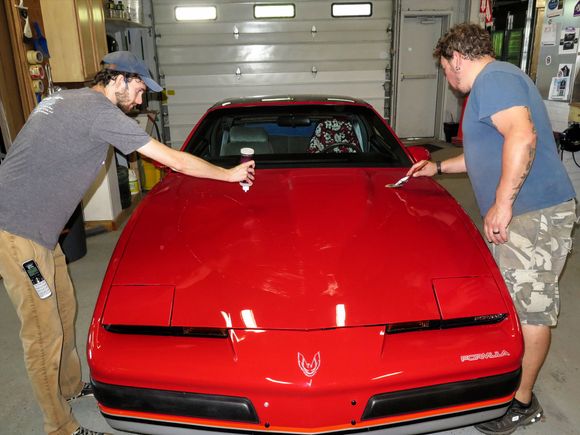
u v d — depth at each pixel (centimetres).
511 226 180
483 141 178
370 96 731
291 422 140
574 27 373
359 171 250
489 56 177
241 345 142
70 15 386
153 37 682
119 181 488
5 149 329
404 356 142
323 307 148
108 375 144
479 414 150
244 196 219
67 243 367
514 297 182
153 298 155
